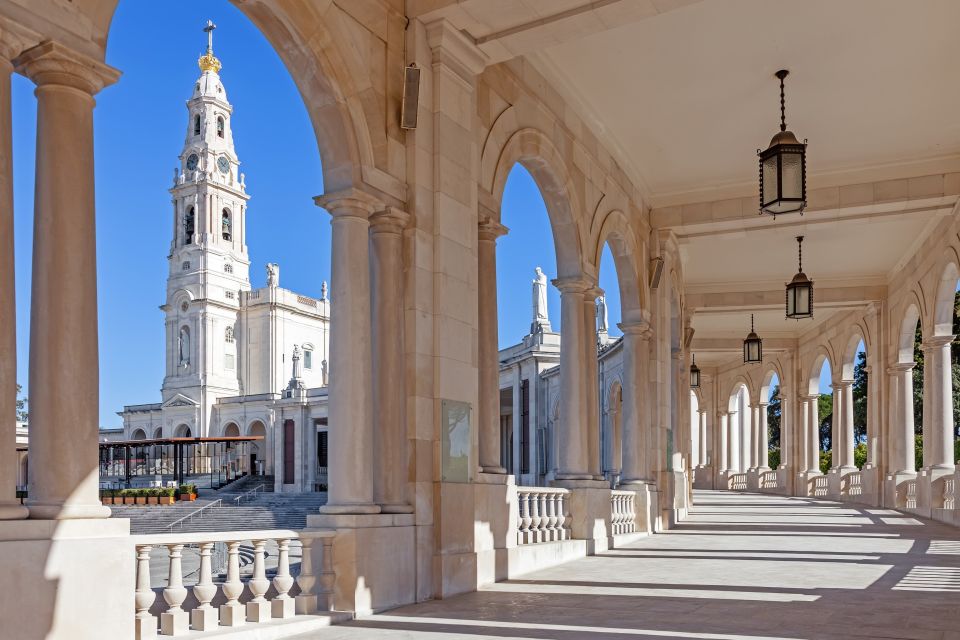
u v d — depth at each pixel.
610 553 15.78
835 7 13.12
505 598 10.40
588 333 16.69
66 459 6.50
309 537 9.02
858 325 32.34
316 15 9.62
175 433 87.38
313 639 7.91
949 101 16.42
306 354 95.94
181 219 91.94
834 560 14.18
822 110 16.86
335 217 10.11
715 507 31.50
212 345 88.31
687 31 13.84
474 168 12.04
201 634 7.64
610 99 16.42
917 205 19.94
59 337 6.57
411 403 10.55
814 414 40.41
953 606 9.49
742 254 26.55
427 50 11.34
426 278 10.92
